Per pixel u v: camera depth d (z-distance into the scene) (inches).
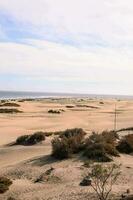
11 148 1136.2
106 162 813.9
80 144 927.0
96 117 2396.7
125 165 790.5
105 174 594.6
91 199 556.4
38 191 633.0
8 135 1493.6
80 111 2910.9
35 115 2428.6
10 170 800.9
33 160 880.9
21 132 1583.4
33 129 1707.7
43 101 4461.1
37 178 720.3
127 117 2389.3
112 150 886.4
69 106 3479.3
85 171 737.6
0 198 605.9
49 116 2384.4
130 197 538.6
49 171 749.3
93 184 637.9
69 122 2044.8
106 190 591.2
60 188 636.7
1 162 943.7
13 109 2728.8
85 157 855.7
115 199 545.6
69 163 816.3
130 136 1070.4
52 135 1331.2
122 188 605.9
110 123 2020.2
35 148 1093.8
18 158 979.3
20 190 645.9
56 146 893.2
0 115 2340.1
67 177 704.4
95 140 948.6
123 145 952.9
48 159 871.7
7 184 671.8
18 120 2082.9
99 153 850.1
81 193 589.9
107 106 3801.7
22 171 778.2
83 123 2014.0
